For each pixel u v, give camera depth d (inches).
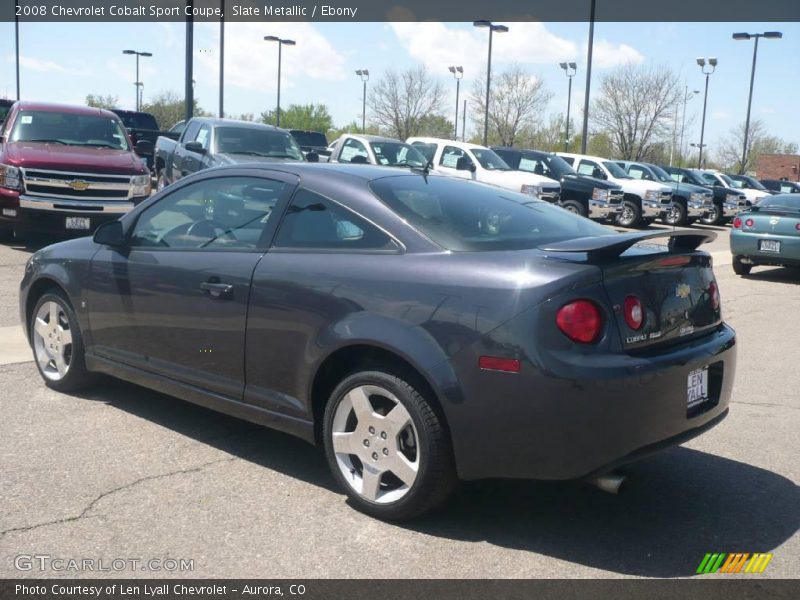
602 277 137.6
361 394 152.8
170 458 178.4
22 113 488.7
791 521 158.1
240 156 561.3
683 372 144.9
